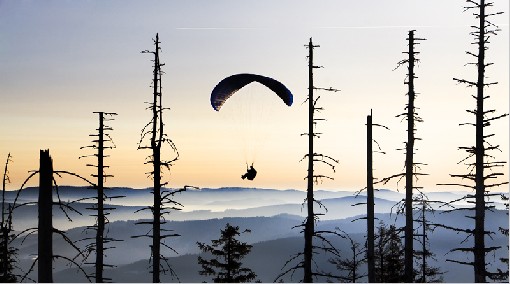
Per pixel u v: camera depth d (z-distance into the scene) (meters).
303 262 23.39
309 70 24.30
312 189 23.72
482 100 21.48
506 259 23.12
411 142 24.53
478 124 21.45
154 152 25.66
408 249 25.09
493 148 21.25
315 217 23.62
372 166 24.50
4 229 12.73
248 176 25.61
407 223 25.08
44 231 10.92
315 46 24.30
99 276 27.28
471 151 21.53
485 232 21.41
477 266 21.33
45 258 10.89
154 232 25.38
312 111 24.05
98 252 27.42
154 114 26.41
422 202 24.25
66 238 11.17
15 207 10.82
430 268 38.47
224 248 38.06
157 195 25.44
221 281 37.19
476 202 21.62
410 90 24.56
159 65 26.77
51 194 11.08
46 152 11.08
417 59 24.53
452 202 22.69
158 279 25.08
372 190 24.66
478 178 21.45
